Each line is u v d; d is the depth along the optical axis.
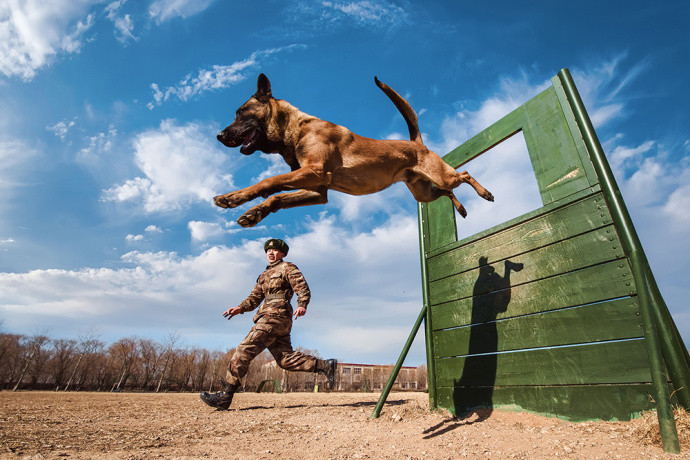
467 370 4.37
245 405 6.03
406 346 4.58
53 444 2.57
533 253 3.98
